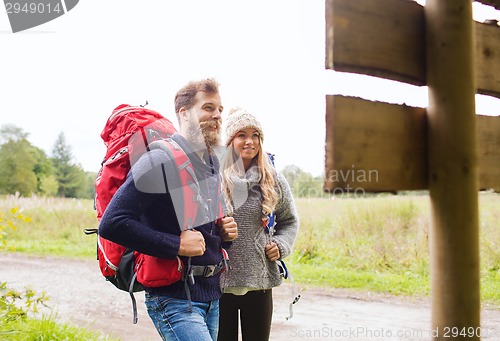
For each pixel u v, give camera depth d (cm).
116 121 229
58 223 1283
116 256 219
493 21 170
